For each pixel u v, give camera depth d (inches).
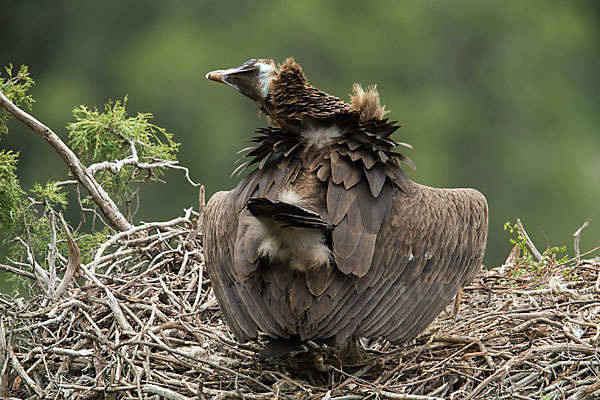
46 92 1400.1
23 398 401.4
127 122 529.7
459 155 1403.8
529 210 1355.8
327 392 372.2
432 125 1393.9
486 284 484.7
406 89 1448.1
